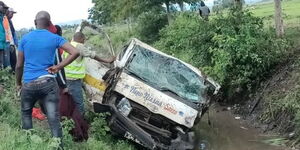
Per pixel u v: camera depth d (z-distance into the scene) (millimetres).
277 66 12336
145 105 8477
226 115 12070
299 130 9031
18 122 7535
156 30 31828
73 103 7473
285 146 8930
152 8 30406
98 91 9242
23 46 6117
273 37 13148
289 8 26531
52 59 6172
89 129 8461
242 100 12516
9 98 8312
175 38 18578
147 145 7887
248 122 11141
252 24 13016
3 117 7562
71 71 8383
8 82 9422
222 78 12656
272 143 9203
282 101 10344
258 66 12359
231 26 13000
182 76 9070
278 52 12406
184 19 20188
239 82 12383
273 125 10141
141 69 8914
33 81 6047
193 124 8562
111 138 8453
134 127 7961
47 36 6098
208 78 9445
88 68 9289
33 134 6484
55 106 6184
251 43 12344
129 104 8367
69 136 6941
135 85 8586
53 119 6152
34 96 6191
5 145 5848
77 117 7457
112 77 8695
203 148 9148
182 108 8547
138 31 33594
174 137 8539
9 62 10203
